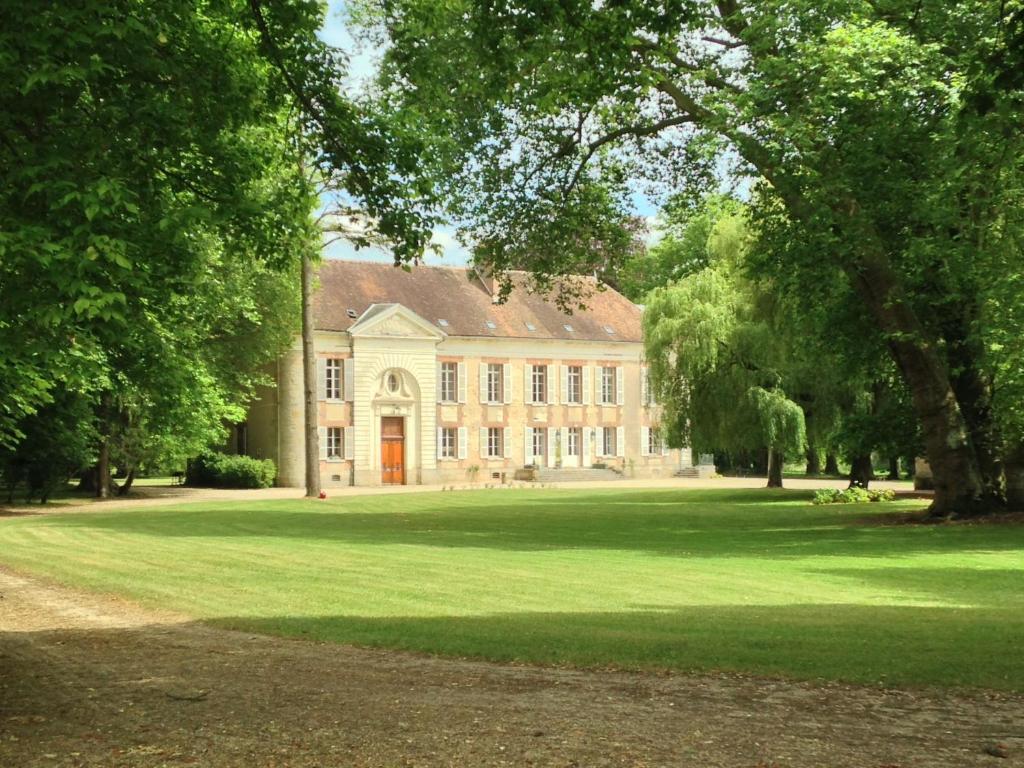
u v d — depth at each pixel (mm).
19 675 9109
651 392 45500
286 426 56844
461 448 62562
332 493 48719
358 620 11867
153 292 9852
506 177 27938
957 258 22938
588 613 12312
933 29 22375
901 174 23297
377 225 12789
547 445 65750
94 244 8227
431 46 19781
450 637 10609
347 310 59844
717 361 43375
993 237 23625
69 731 7152
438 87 16281
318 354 58031
